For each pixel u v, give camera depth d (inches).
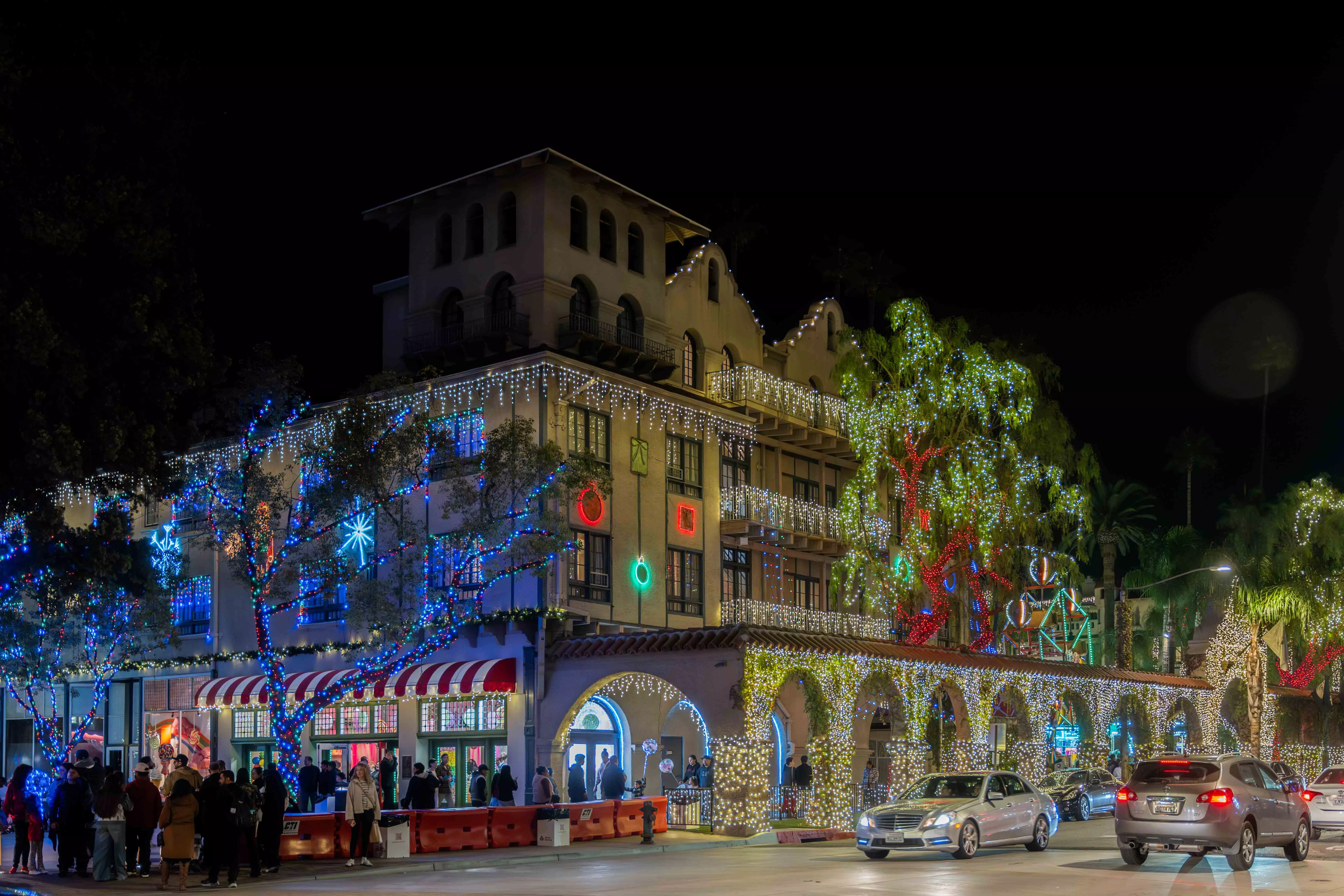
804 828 1255.5
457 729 1398.9
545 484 1152.8
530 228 1456.7
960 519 1686.8
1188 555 2249.0
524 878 833.5
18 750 1758.1
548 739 1317.7
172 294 890.7
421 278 1547.7
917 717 1451.8
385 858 967.6
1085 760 1812.3
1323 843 1098.1
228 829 817.5
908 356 1702.8
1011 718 1902.1
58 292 813.9
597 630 1365.7
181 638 1616.6
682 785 1288.1
